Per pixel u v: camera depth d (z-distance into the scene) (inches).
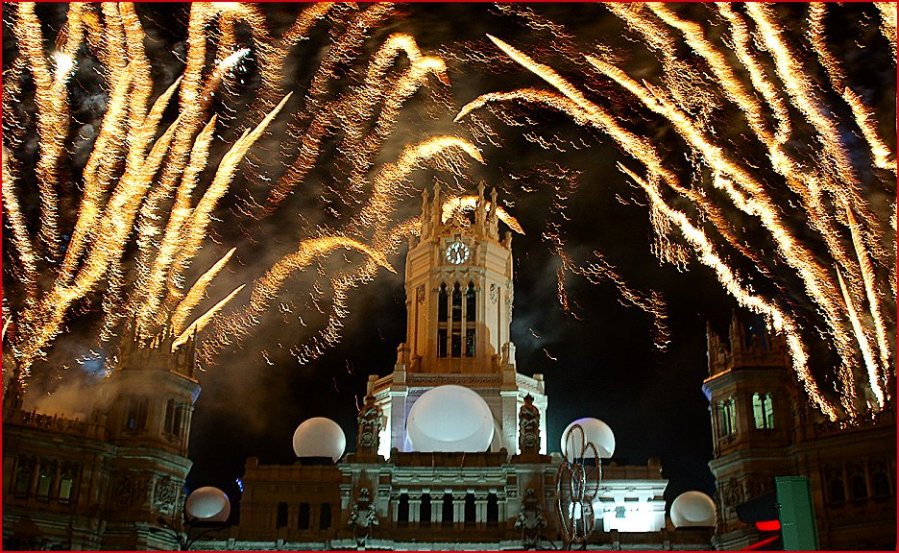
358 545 3585.1
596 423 3978.8
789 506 992.2
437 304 4591.5
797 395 3297.2
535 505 3636.8
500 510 3715.6
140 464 3324.3
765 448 3277.6
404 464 3772.1
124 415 3393.2
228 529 3599.9
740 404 3385.8
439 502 3727.9
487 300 4586.6
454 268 4598.9
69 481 3201.3
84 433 3250.5
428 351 4512.8
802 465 3176.7
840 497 3085.6
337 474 4065.0
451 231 4655.5
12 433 3088.1
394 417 4286.4
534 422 3814.0
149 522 3267.7
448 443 3777.1
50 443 3166.8
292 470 4077.3
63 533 3120.1
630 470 3961.6
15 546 3019.2
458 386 3905.0
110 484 3302.2
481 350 4500.5
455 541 3624.5
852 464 3085.6
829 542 3029.0
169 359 3511.3
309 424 4173.2
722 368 3545.8
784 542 985.5
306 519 4013.3
